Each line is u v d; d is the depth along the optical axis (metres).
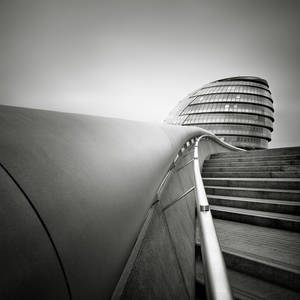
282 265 2.25
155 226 1.86
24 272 0.62
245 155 8.16
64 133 1.18
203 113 48.34
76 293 0.76
